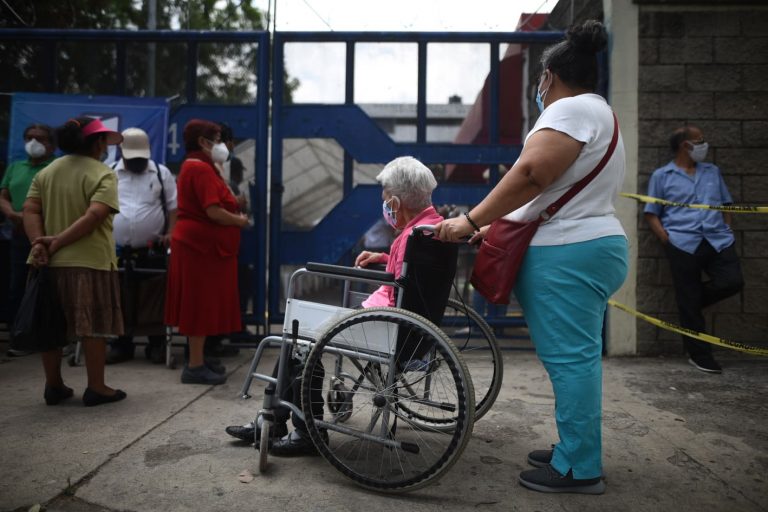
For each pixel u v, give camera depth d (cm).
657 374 388
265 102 457
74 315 294
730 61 432
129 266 400
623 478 229
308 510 199
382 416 218
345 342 219
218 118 459
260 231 458
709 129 434
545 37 451
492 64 459
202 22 623
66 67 463
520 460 246
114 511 196
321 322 232
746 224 431
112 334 305
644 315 420
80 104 455
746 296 432
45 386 320
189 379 355
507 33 452
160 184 416
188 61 459
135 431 271
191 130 351
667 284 434
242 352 458
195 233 346
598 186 210
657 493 216
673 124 434
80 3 614
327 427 219
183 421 286
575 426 212
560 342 212
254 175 461
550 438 272
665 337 436
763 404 324
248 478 222
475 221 204
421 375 233
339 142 458
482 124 468
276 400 231
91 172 299
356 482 214
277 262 463
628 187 434
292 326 232
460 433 199
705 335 381
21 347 290
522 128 489
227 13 612
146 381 362
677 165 414
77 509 196
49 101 454
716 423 293
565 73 215
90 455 242
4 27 530
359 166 465
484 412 265
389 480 210
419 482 205
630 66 433
